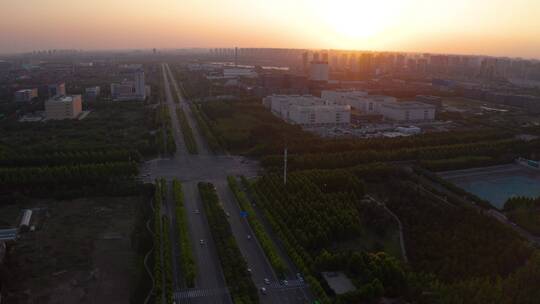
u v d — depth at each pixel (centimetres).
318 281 17888
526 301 15688
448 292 16238
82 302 16650
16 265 19000
